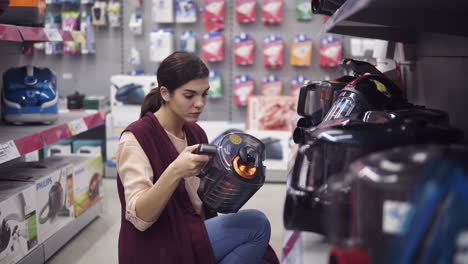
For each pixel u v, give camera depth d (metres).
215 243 1.99
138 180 1.83
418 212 0.75
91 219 4.08
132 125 1.94
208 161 1.73
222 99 5.99
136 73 5.80
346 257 0.85
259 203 4.55
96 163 4.16
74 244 3.62
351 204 0.91
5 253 2.73
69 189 3.64
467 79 1.79
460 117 1.87
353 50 5.39
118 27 5.99
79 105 5.66
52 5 5.98
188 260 1.88
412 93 2.54
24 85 3.41
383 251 0.81
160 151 1.93
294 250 1.24
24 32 3.07
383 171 0.81
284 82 5.91
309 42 5.71
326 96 2.07
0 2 2.89
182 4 5.74
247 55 5.75
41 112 3.40
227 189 1.73
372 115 1.51
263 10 5.72
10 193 2.85
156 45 5.69
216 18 5.73
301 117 2.20
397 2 1.25
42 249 3.20
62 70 6.12
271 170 5.28
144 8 5.94
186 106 1.90
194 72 1.86
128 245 1.92
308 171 1.28
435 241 0.72
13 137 2.84
